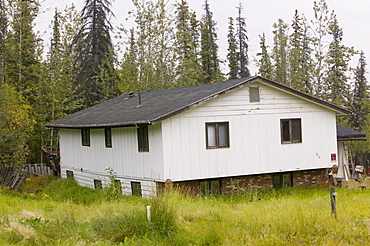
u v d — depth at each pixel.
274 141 19.92
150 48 39.12
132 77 39.50
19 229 9.77
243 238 9.88
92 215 12.29
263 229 10.55
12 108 25.61
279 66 44.62
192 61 41.94
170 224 10.35
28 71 35.31
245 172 19.23
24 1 34.62
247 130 19.33
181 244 9.62
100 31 38.31
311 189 20.27
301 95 20.25
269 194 18.88
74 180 26.00
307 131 20.69
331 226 10.68
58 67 34.62
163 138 17.70
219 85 20.42
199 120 18.39
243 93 19.28
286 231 10.39
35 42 37.62
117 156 21.16
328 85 40.56
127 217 10.56
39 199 19.31
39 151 35.06
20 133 24.70
